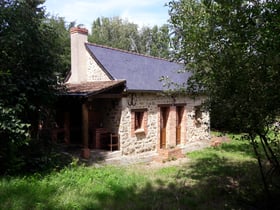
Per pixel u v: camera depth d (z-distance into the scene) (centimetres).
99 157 1180
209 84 659
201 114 1822
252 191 824
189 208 688
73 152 1220
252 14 448
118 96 1259
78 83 1416
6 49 833
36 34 898
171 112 1592
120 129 1291
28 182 737
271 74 499
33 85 874
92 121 1398
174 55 727
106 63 1391
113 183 824
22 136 817
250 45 490
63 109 1439
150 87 1388
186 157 1375
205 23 615
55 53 1014
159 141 1508
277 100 536
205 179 965
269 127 647
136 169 1102
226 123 684
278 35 394
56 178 812
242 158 1320
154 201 714
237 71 558
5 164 805
